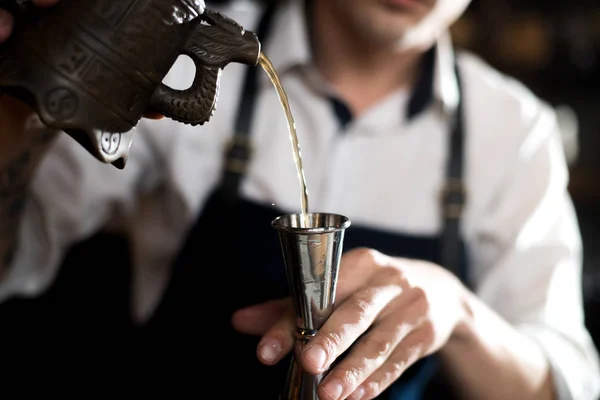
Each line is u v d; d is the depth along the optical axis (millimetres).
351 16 758
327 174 832
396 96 849
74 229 849
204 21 457
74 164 817
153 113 469
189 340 805
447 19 785
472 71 905
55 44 416
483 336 657
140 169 860
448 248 812
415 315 536
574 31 1582
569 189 1566
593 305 1188
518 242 843
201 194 834
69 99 414
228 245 808
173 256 879
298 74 840
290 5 881
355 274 540
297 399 469
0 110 548
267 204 818
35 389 941
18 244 750
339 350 466
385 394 747
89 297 1077
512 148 859
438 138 847
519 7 1591
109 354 994
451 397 776
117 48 420
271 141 832
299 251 443
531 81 1616
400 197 832
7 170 648
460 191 824
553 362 734
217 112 834
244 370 781
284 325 518
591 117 1610
